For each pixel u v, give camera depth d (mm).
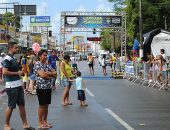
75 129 11938
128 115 14695
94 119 13789
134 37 54656
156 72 26234
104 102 18594
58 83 27531
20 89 11617
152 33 34250
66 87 17500
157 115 14688
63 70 17531
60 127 12266
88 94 22266
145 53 35531
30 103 18172
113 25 45469
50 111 15680
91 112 15453
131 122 13156
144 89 25547
